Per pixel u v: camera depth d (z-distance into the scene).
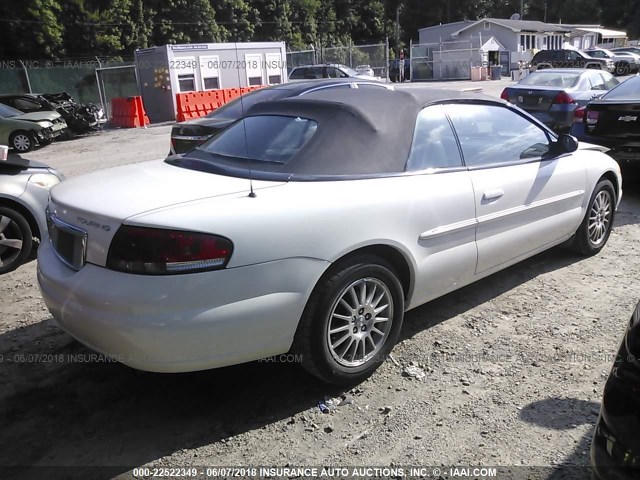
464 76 42.78
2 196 5.39
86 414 3.17
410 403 3.19
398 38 71.31
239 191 3.01
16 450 2.87
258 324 2.85
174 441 2.93
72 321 2.92
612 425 2.07
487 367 3.53
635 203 7.34
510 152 4.36
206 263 2.70
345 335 3.24
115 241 2.74
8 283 5.21
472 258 3.92
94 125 19.44
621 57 38.50
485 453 2.78
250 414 3.14
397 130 3.61
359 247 3.16
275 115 3.81
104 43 44.53
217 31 51.97
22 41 41.53
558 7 85.44
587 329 3.98
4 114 16.09
